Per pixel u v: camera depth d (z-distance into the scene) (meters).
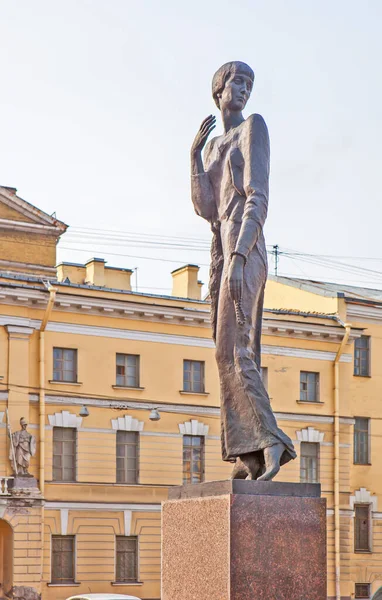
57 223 40.00
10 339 32.97
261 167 7.79
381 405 39.75
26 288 33.03
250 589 7.00
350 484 38.62
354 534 38.53
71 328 34.03
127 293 34.75
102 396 34.28
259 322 7.88
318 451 38.12
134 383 35.09
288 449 7.55
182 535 7.54
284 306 41.53
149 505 34.66
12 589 32.03
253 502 7.11
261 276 7.80
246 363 7.68
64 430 33.75
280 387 37.66
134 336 35.09
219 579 7.09
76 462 33.66
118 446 34.62
